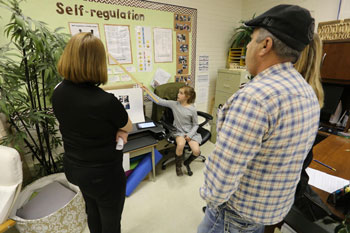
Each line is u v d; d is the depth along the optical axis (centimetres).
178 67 249
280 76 52
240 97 52
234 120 52
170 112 226
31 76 135
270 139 52
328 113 192
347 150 136
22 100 127
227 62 297
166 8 217
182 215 161
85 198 111
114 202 105
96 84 89
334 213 82
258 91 50
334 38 164
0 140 129
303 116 52
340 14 199
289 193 65
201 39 259
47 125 150
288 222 103
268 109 48
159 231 147
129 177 185
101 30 186
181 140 194
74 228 136
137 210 165
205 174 65
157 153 198
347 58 159
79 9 171
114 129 94
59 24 166
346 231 74
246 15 281
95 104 80
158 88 220
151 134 200
